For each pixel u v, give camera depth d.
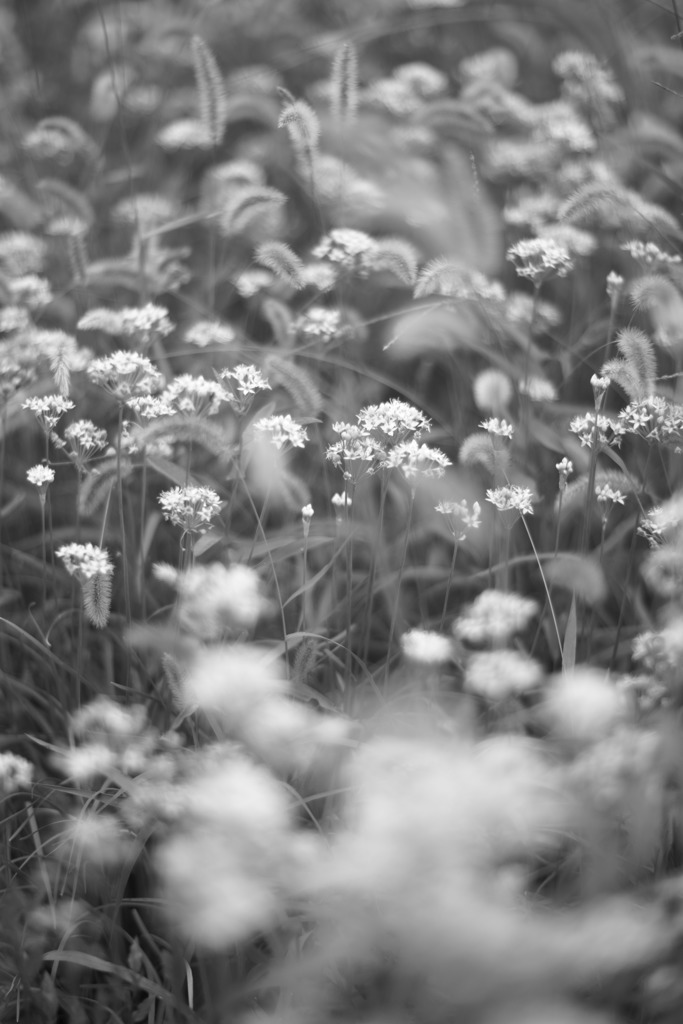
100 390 4.36
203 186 5.69
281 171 6.12
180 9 7.79
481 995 1.75
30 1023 2.75
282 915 2.34
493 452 3.29
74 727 2.86
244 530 4.11
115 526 3.98
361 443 3.11
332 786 2.89
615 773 2.20
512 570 3.84
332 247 4.15
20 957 2.64
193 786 2.39
